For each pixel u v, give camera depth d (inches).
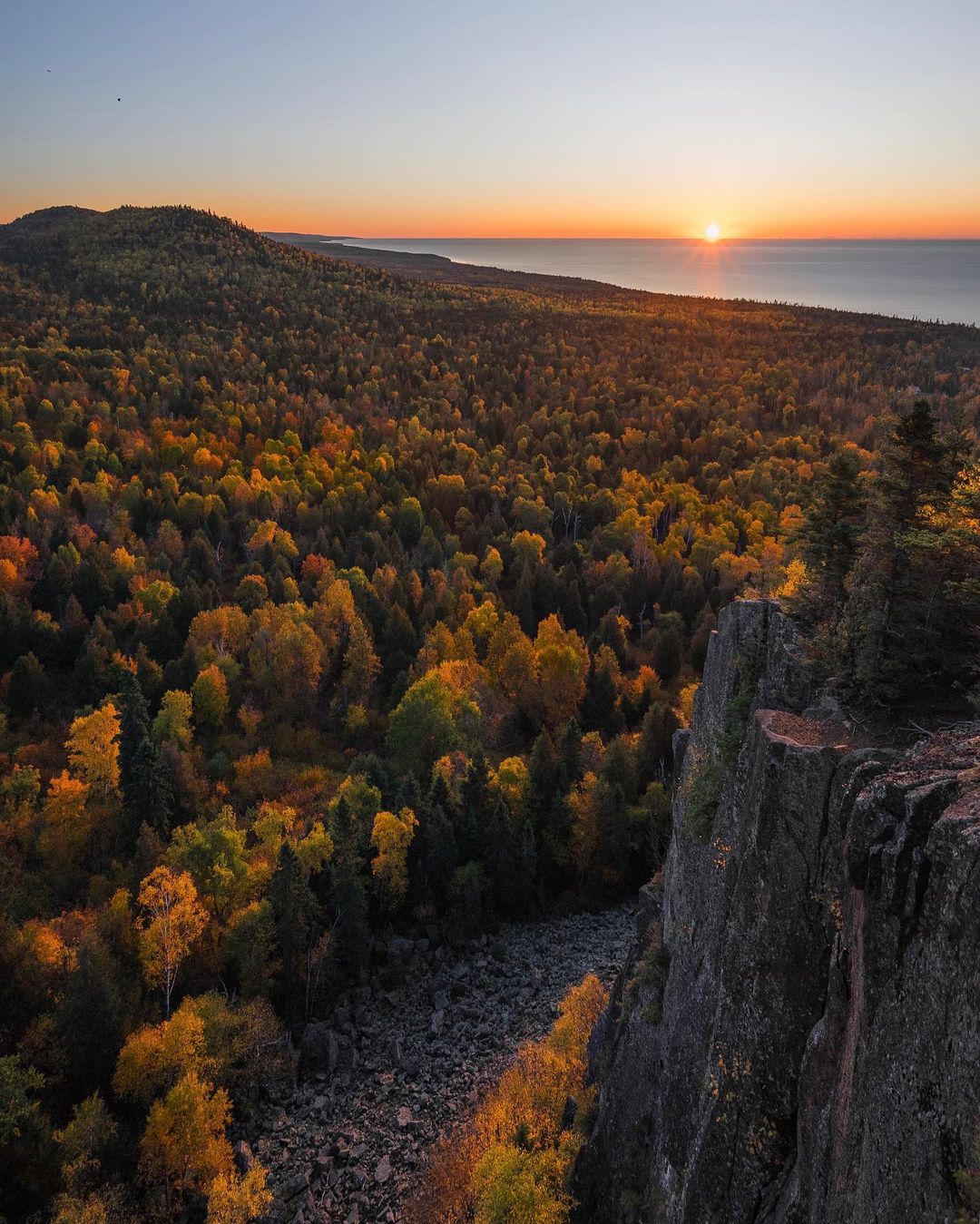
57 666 3836.1
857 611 905.5
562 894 2770.7
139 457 6097.4
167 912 1991.9
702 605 4584.2
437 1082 1985.7
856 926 671.8
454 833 2667.3
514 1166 1382.9
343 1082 2001.7
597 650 4072.3
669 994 1175.0
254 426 7126.0
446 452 6998.0
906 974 585.9
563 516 5999.0
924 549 840.9
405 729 3152.1
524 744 3528.5
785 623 1061.8
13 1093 1590.8
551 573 4741.6
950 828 555.8
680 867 1285.7
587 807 2748.5
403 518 5561.0
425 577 5017.2
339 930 2341.3
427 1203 1632.6
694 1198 876.6
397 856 2442.2
